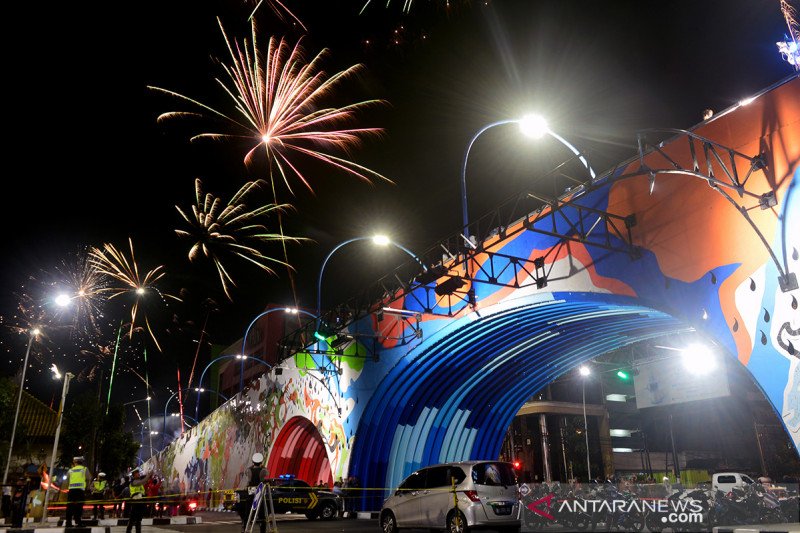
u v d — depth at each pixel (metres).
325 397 30.64
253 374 70.81
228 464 43.72
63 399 24.03
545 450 62.88
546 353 25.61
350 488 25.91
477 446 29.55
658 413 68.38
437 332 23.58
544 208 19.97
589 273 17.84
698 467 57.38
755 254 13.84
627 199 17.08
